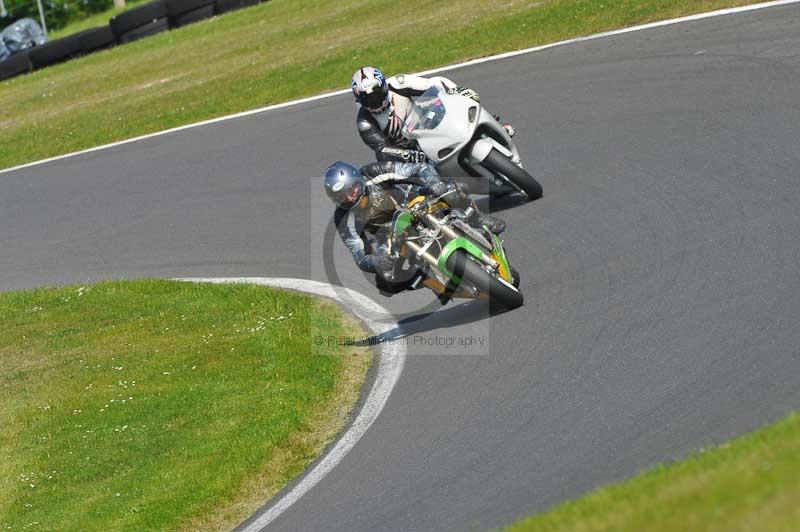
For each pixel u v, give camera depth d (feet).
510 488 71.61
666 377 80.07
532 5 232.53
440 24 245.65
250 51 291.17
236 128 208.54
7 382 123.03
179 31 364.99
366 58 231.50
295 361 108.47
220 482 89.35
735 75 148.36
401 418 90.89
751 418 69.05
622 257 107.34
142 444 99.55
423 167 97.55
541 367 89.86
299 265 139.85
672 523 45.47
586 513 54.54
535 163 141.69
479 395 89.20
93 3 506.07
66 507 92.07
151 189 187.83
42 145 248.11
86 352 125.70
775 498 42.52
